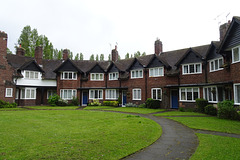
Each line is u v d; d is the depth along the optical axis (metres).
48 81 28.67
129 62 29.58
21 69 25.84
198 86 19.09
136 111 18.58
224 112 12.85
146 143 6.88
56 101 26.41
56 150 5.88
